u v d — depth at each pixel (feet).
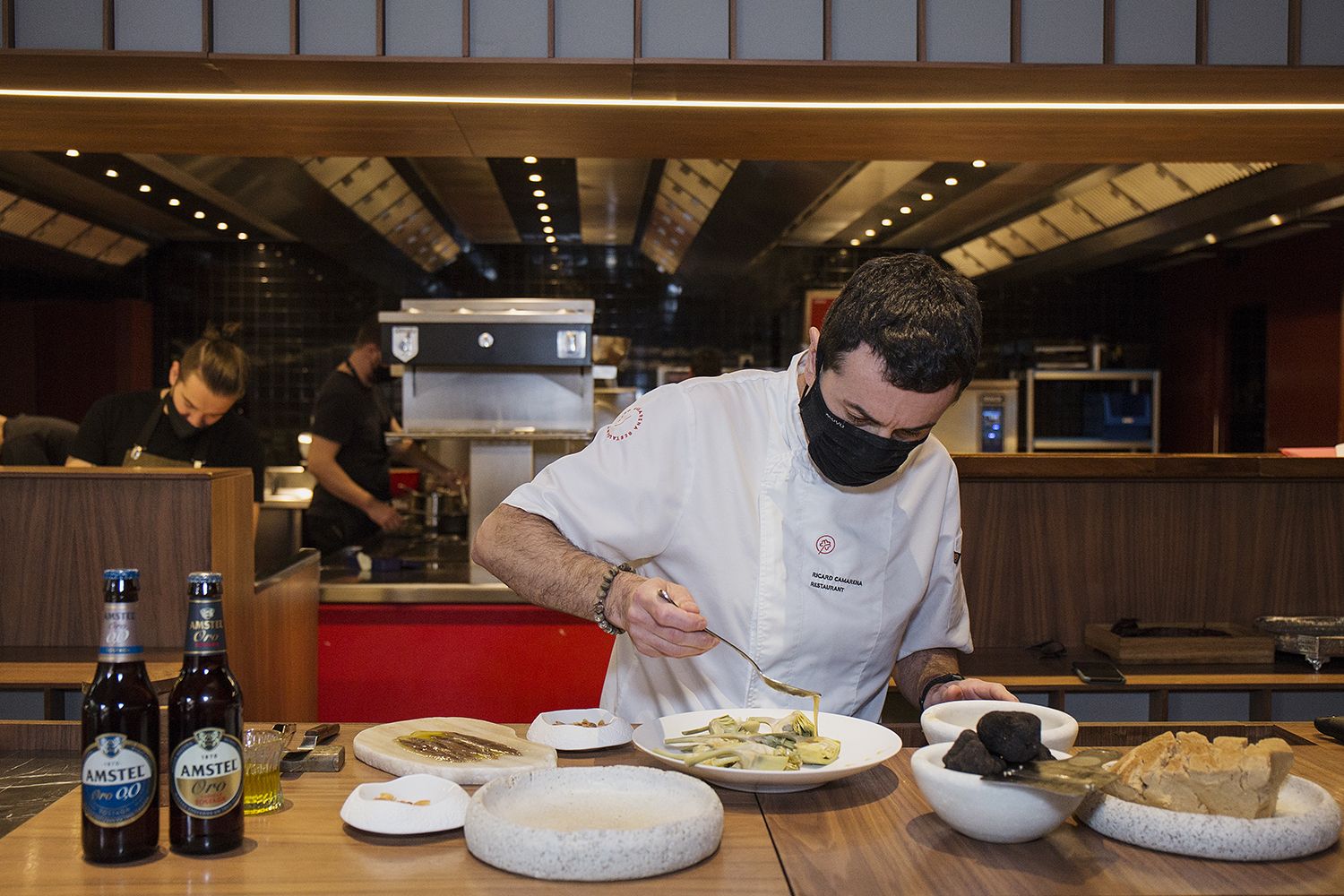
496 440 11.73
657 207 19.88
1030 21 8.48
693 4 8.36
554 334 11.33
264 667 8.79
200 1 8.24
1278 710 8.15
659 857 3.18
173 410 11.32
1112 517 9.50
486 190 19.67
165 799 3.92
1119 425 23.52
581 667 10.65
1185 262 24.63
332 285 26.43
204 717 3.38
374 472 15.46
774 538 5.17
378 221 19.54
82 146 10.64
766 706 5.23
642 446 5.14
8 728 4.71
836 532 5.16
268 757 3.77
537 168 16.87
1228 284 23.68
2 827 3.79
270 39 8.29
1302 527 9.65
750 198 15.61
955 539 5.51
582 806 3.58
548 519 5.10
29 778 4.36
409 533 16.25
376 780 4.13
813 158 11.13
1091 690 7.91
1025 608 9.46
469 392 11.71
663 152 10.87
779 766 3.85
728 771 3.77
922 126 9.84
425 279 26.23
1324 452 10.30
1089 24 8.49
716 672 5.25
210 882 3.16
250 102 9.16
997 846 3.46
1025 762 3.45
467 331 11.29
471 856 3.38
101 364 25.30
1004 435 21.36
